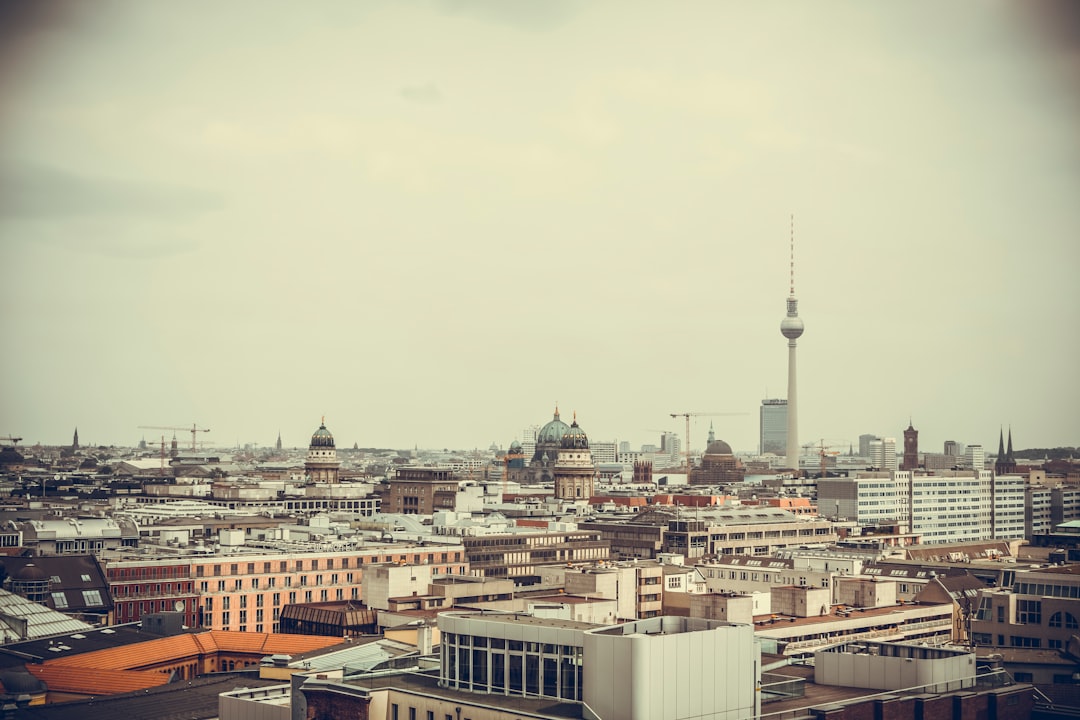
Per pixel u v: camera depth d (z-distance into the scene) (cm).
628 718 14700
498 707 15412
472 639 16350
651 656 14775
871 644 19438
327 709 16600
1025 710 18225
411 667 18112
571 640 15588
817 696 17288
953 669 18050
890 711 16650
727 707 15488
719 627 15875
